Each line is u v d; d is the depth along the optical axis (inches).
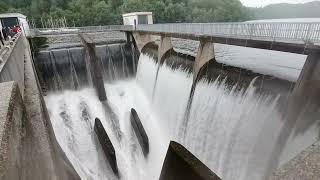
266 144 534.9
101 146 837.2
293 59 876.0
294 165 166.9
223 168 645.9
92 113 1099.3
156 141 951.0
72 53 1318.9
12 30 1400.1
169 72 1021.2
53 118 1021.2
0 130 226.8
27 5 3991.1
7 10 3348.9
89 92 1284.4
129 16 1950.1
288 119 481.7
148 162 858.8
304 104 469.7
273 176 166.1
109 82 1418.6
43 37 1465.3
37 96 607.2
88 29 1726.1
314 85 466.3
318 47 454.3
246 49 1151.6
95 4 3400.6
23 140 299.1
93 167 816.9
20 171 238.4
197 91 808.9
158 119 1026.7
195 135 780.0
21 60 849.5
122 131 1003.3
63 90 1293.1
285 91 538.0
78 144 904.3
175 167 206.1
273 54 1000.2
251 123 590.6
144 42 1398.9
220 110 697.0
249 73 665.0
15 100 316.5
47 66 1268.5
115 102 1210.6
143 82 1289.4
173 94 960.9
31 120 481.4
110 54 1448.1
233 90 674.8
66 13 3129.9
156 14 3147.1
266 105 566.3
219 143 677.3
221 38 730.2
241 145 603.8
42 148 393.7
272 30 587.5
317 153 172.4
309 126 440.8
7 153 205.5
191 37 871.7
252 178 546.3
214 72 776.9
